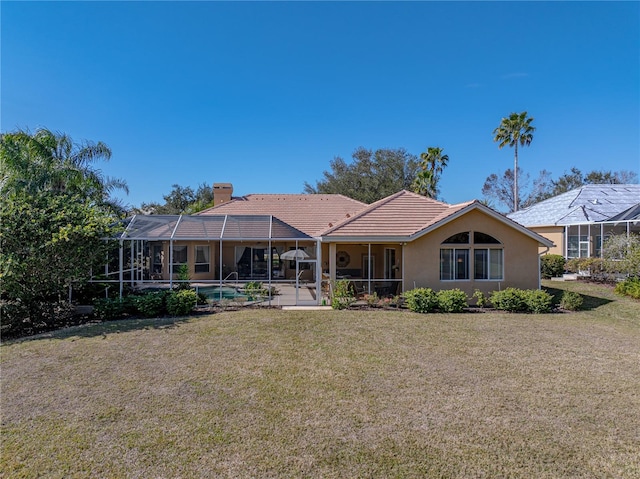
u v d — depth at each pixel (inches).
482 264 714.8
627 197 1305.4
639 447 213.3
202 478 183.3
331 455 203.8
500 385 307.7
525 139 1749.5
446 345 430.3
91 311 640.4
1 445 213.8
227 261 1097.4
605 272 967.6
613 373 337.4
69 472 188.2
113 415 252.2
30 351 406.0
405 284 709.9
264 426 236.4
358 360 373.7
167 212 2155.5
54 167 765.3
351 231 721.6
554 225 1248.8
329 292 756.6
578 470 190.9
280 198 1273.4
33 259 509.0
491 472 188.9
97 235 583.5
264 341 446.3
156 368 349.1
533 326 530.6
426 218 768.9
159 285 961.5
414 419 246.4
